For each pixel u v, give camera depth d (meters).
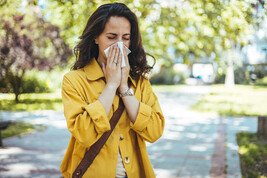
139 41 1.76
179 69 31.19
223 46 5.73
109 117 1.62
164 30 6.14
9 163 4.99
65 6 5.80
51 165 4.90
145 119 1.60
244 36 4.98
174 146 6.25
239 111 11.88
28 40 13.04
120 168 1.61
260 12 4.54
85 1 5.24
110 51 1.58
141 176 1.72
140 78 1.80
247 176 4.38
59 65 14.95
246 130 8.10
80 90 1.61
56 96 16.92
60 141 6.68
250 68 30.92
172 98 17.47
